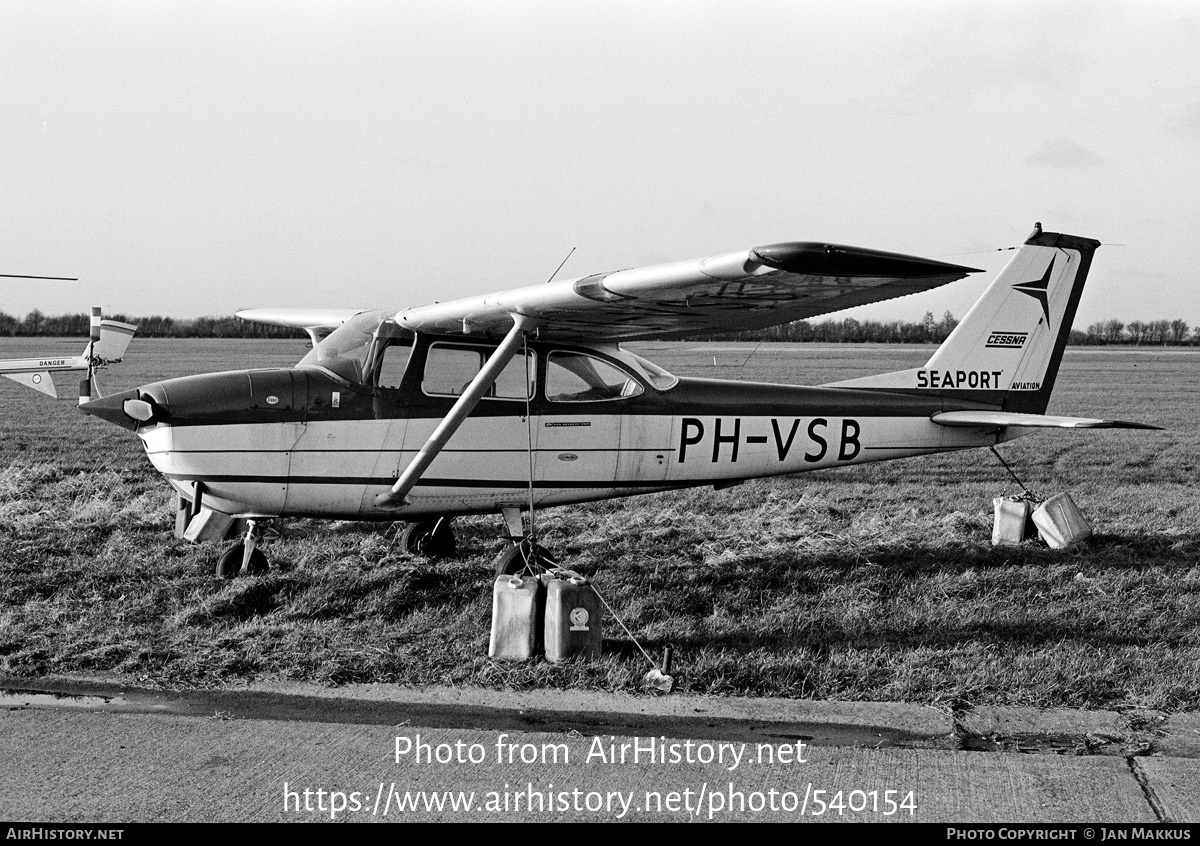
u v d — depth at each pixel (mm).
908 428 8508
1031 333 8859
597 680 5051
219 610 6102
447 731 4387
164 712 4578
